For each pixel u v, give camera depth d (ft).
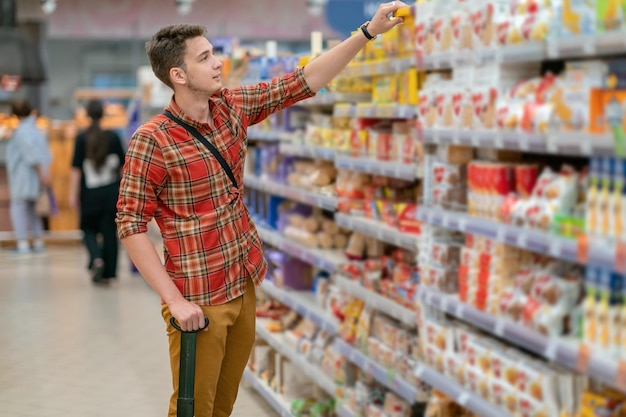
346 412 13.97
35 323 24.99
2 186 41.27
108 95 52.37
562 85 8.14
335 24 17.89
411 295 11.96
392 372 12.36
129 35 56.80
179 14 56.95
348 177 14.80
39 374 19.80
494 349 9.32
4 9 41.75
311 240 16.44
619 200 7.38
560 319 8.21
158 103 32.35
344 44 11.68
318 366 15.69
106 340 22.97
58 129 41.34
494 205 9.22
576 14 7.84
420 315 10.79
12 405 17.54
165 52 10.62
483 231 9.08
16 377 19.54
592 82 7.79
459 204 10.16
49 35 56.18
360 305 14.05
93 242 31.19
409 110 11.82
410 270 12.50
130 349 22.02
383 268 13.71
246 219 11.42
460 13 9.70
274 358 18.08
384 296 12.90
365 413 13.51
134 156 10.71
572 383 8.36
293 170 18.07
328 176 16.15
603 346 7.57
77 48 56.65
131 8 56.59
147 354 21.53
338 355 14.64
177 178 10.79
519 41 8.52
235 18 57.36
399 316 11.97
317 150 15.75
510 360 8.95
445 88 10.08
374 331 13.47
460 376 9.82
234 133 11.23
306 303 16.69
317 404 15.62
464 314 9.57
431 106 10.33
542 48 8.14
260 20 57.57
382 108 12.74
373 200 13.94
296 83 11.74
